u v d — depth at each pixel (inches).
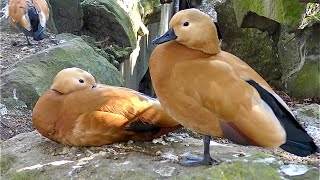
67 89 71.6
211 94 61.7
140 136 72.9
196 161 67.6
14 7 142.5
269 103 62.5
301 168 67.4
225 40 152.7
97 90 71.5
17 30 157.2
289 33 134.6
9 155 74.7
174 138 75.8
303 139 62.4
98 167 68.9
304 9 115.3
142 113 71.1
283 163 68.6
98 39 185.9
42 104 72.3
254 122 61.1
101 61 129.7
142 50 210.4
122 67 179.3
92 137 71.3
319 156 83.5
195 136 88.3
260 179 65.0
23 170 70.5
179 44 64.2
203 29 63.2
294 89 132.9
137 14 203.5
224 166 65.5
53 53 119.9
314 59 128.6
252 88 62.1
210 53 64.0
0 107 105.5
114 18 183.0
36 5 142.7
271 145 61.5
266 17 127.5
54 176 68.9
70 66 120.3
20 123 103.5
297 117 105.3
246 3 132.9
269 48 144.8
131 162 69.2
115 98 70.8
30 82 110.1
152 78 64.6
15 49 141.7
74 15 178.9
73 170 69.2
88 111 70.3
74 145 72.9
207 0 197.0
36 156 73.2
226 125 62.2
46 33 156.7
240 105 61.4
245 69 63.8
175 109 63.9
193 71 62.4
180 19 63.4
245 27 140.2
